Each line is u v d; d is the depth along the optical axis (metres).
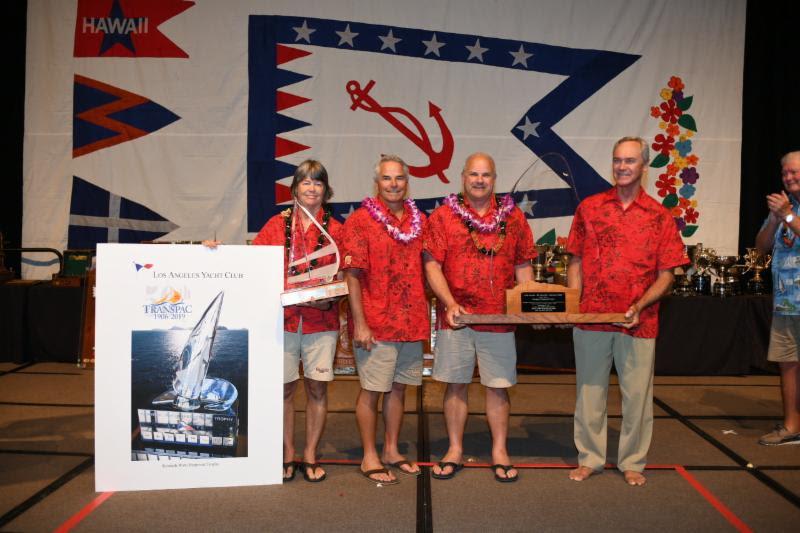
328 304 3.04
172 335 2.87
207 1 5.55
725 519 2.67
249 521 2.61
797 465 3.29
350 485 3.00
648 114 5.62
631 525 2.61
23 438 3.58
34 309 5.31
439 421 4.08
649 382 3.09
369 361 3.05
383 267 3.02
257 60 5.55
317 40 5.55
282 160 5.58
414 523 2.61
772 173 5.64
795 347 3.60
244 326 2.92
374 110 5.57
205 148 5.59
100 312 2.83
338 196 5.59
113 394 2.84
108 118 5.60
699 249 5.32
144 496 2.84
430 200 5.59
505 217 3.11
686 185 5.65
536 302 2.95
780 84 5.55
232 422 2.91
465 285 3.07
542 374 5.29
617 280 3.05
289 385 3.11
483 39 5.58
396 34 5.55
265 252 2.93
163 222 5.61
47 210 5.64
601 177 5.63
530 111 5.59
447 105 5.59
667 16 5.60
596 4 5.59
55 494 2.85
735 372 5.12
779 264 3.66
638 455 3.11
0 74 5.59
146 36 5.57
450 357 3.12
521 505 2.79
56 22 5.57
